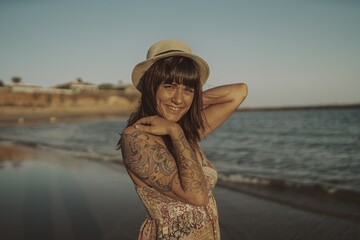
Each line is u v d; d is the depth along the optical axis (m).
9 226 4.79
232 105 1.94
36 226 4.78
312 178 8.88
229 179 7.95
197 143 1.72
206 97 1.94
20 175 8.66
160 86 1.53
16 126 40.59
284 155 14.93
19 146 16.72
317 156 14.37
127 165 1.49
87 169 9.59
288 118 64.94
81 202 6.00
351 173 9.71
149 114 1.60
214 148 18.69
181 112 1.59
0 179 8.14
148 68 1.57
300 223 4.82
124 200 6.09
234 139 25.14
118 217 5.13
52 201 6.07
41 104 89.88
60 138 24.11
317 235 4.38
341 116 64.75
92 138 24.33
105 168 9.75
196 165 1.40
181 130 1.45
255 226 4.75
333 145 19.14
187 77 1.52
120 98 110.88
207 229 1.54
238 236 4.41
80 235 4.44
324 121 49.06
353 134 27.00
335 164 11.70
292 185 7.07
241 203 5.93
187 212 1.50
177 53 1.51
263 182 7.51
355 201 5.89
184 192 1.39
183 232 1.49
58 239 4.31
